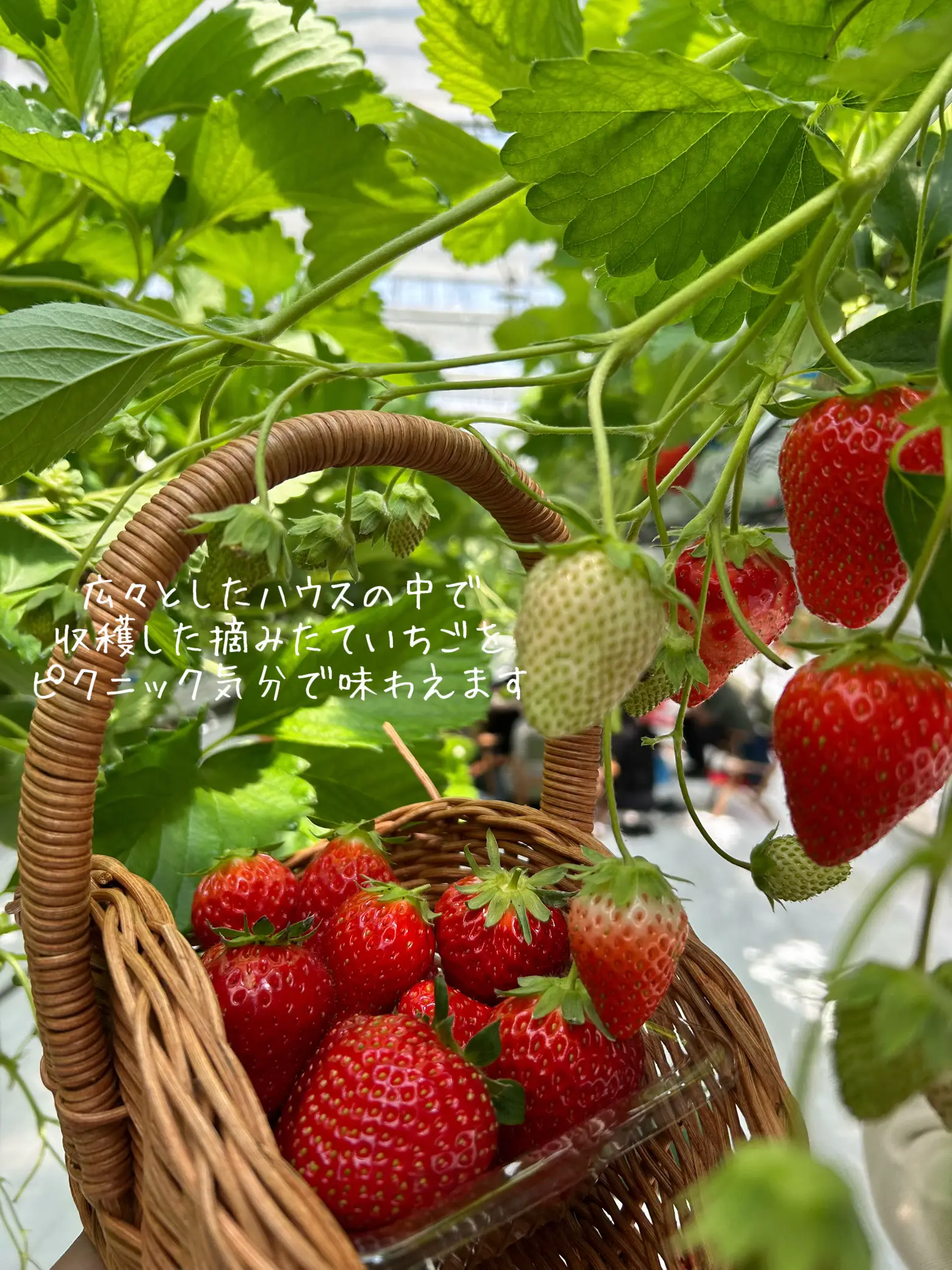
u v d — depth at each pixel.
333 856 0.80
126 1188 0.58
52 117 0.92
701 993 0.69
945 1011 0.30
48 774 0.54
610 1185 0.69
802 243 0.62
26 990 0.95
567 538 0.75
